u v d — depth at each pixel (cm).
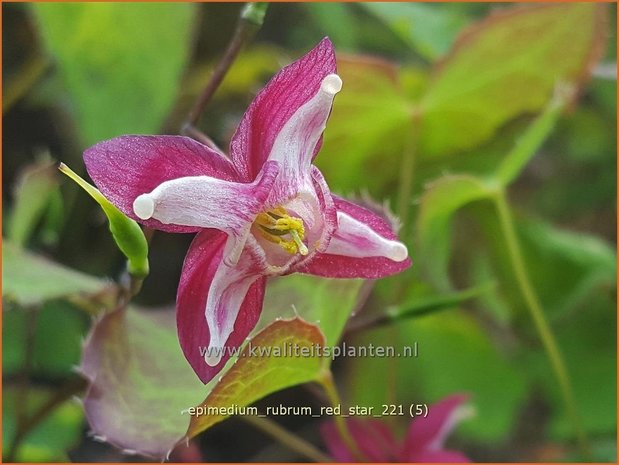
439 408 9
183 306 6
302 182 6
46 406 8
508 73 10
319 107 6
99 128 10
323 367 7
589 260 11
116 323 7
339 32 13
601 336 12
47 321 11
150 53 10
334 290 7
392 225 7
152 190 6
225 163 6
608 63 13
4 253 9
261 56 13
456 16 11
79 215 12
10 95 12
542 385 12
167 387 7
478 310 12
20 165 13
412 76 11
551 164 15
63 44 10
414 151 10
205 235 6
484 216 11
